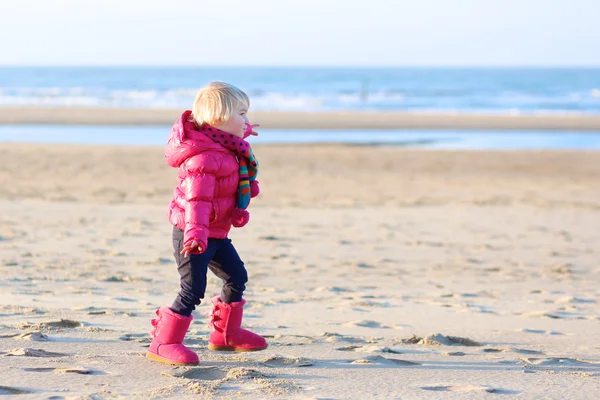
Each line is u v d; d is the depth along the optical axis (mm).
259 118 39062
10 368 3312
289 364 3619
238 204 3596
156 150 23000
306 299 6102
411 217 11938
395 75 164375
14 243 8711
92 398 2865
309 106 53469
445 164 20844
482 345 4484
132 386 3082
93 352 3752
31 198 13242
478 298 6398
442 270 7945
